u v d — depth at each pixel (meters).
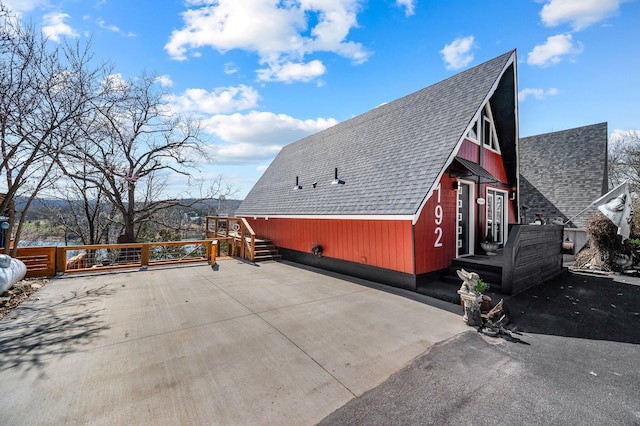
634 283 7.91
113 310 5.89
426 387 3.22
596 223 9.83
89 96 8.98
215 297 6.94
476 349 4.19
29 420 2.62
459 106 8.66
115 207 16.23
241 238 13.27
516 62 9.36
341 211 9.03
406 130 9.97
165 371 3.56
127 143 14.51
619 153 24.98
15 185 7.54
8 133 7.14
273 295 7.14
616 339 4.52
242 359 3.89
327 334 4.75
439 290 7.05
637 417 2.72
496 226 11.12
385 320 5.40
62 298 6.72
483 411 2.81
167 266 10.92
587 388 3.20
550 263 8.55
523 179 15.21
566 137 15.54
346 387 3.24
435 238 8.05
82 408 2.82
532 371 3.56
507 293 6.69
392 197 7.80
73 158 9.50
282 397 3.04
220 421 2.66
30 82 7.31
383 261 8.23
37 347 4.18
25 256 8.52
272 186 16.52
